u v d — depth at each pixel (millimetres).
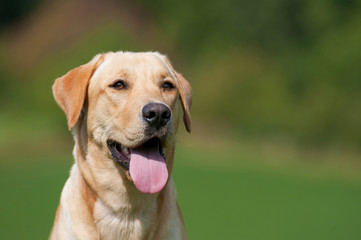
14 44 50188
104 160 4613
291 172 23953
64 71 35781
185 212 15430
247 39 37438
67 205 4680
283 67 34062
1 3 55250
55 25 48250
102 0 47562
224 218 14586
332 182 21719
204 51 39969
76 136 4859
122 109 4516
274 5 35750
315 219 14945
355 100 29484
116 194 4605
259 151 29641
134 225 4656
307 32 34469
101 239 4652
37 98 36312
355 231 13250
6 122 37406
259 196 18484
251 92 34000
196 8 41125
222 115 35281
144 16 46312
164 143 4422
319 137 29828
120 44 37156
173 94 4824
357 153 28781
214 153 28656
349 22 31844
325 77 31031
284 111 32000
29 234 11875
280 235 12570
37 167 23984
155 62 4836
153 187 4352
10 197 17250
